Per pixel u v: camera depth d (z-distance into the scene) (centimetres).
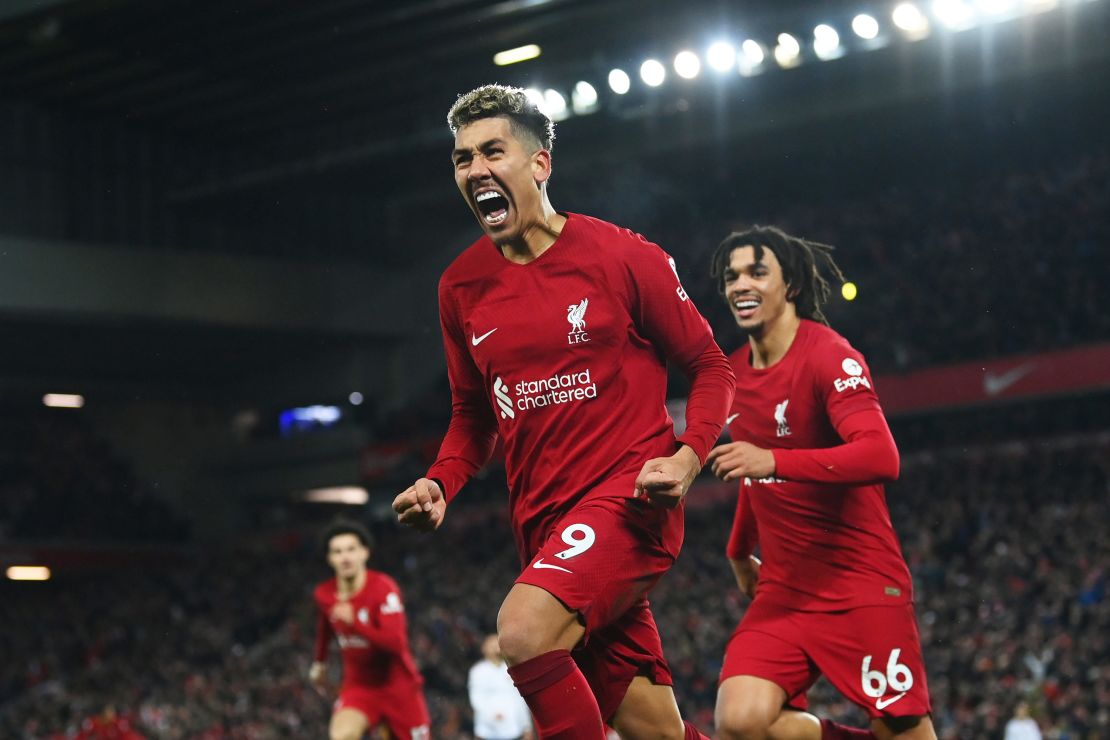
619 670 1003
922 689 1276
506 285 969
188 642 8569
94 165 8800
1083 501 6131
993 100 7612
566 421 956
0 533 9962
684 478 898
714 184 9181
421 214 10069
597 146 8462
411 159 8688
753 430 1336
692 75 7425
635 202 9494
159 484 11000
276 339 9844
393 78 7931
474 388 1045
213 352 10169
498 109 937
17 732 7500
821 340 1292
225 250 9306
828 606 1278
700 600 6025
